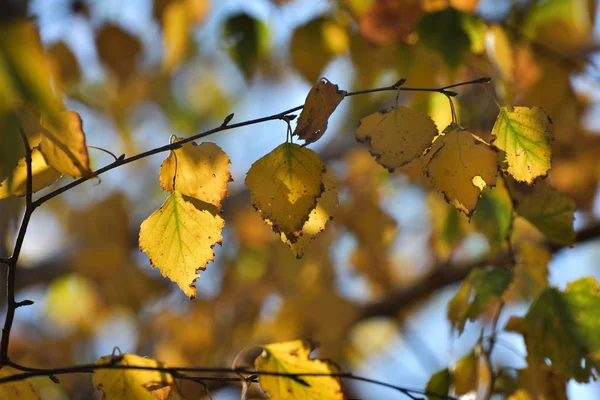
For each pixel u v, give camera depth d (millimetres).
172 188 1054
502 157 1042
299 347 1089
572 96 1309
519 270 1222
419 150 1024
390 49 1340
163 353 1796
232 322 1824
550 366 1133
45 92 967
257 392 1140
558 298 1144
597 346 1127
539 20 1351
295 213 1033
